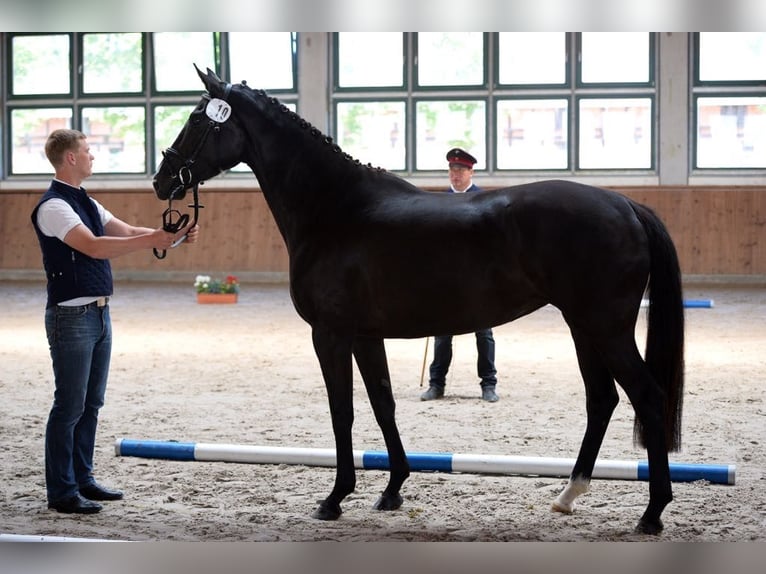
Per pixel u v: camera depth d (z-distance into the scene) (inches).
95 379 172.1
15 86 692.1
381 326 159.6
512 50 642.8
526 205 148.3
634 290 145.6
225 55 668.7
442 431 231.3
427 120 654.5
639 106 631.8
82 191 171.2
